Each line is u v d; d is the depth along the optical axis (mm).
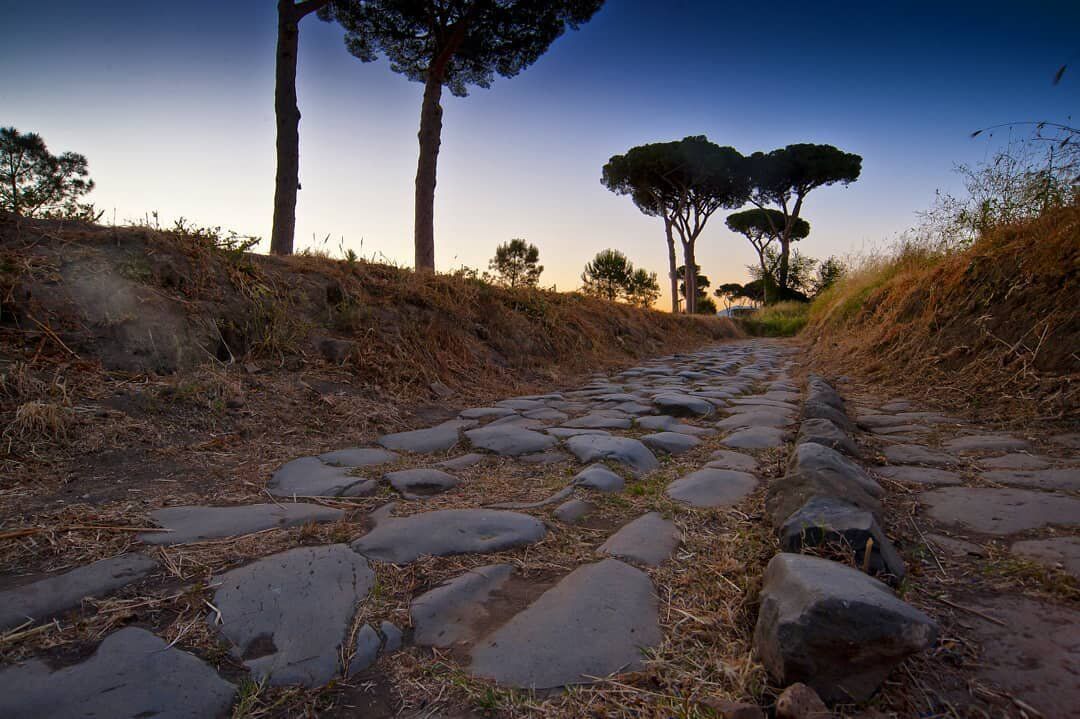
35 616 1415
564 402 5047
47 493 2184
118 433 2750
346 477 2676
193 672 1247
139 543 1852
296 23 8156
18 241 3590
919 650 1127
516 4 10969
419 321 5703
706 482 2629
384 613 1533
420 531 2029
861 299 9172
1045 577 1585
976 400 3914
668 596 1631
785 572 1402
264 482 2602
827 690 1173
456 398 4891
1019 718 1109
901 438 3311
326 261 5656
